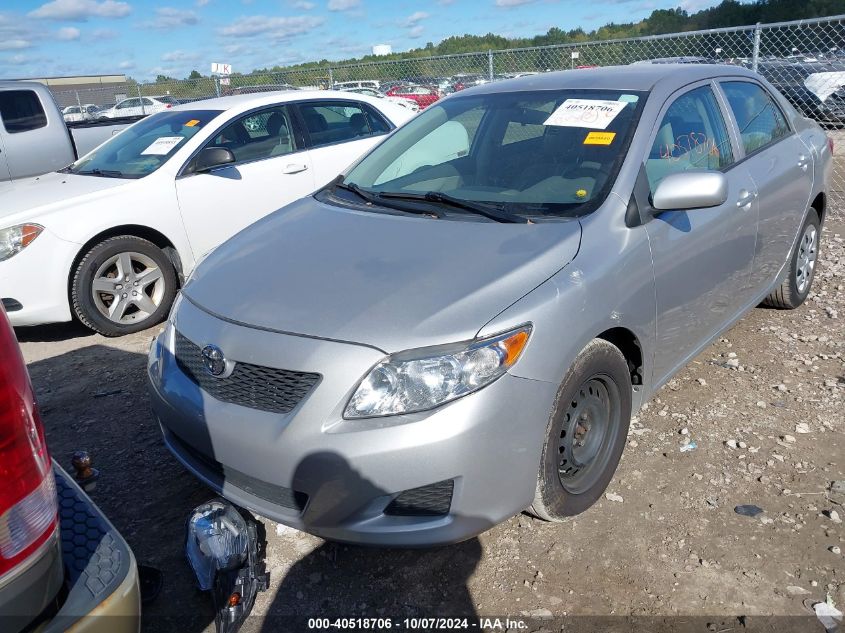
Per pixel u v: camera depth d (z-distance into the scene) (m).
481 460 2.27
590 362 2.59
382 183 3.60
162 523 2.96
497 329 2.31
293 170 5.99
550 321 2.41
